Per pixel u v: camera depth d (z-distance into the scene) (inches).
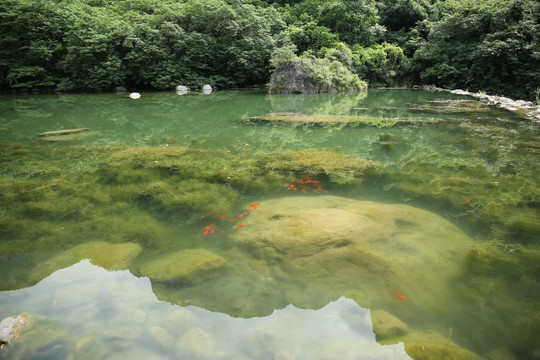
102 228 111.1
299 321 65.6
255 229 106.2
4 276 81.7
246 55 773.3
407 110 414.3
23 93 649.6
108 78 685.3
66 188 146.3
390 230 104.3
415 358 54.7
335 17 977.5
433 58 838.5
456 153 207.6
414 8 1047.0
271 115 373.1
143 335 61.1
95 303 70.5
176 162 186.7
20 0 626.2
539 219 114.0
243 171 169.6
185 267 84.4
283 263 88.4
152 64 740.0
